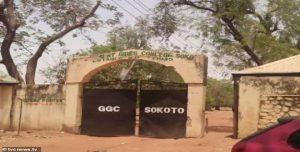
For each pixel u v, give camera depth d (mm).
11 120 26047
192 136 23109
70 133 24828
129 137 23406
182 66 23469
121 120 24172
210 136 24234
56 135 23688
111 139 22453
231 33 34562
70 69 25297
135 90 24141
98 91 24641
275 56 34156
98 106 24547
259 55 34625
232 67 35812
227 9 33500
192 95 23266
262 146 6918
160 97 23641
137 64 36812
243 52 35250
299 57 24156
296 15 35812
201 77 23203
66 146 19250
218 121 44875
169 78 37625
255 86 23547
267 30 35656
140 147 19234
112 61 24406
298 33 36250
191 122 23156
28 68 35281
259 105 23406
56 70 38969
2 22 34781
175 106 23406
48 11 36469
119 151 17875
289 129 6918
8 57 35219
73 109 24953
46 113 25688
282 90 23094
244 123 23484
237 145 7160
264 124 23234
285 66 23516
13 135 23172
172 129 23312
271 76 23344
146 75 37156
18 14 36188
